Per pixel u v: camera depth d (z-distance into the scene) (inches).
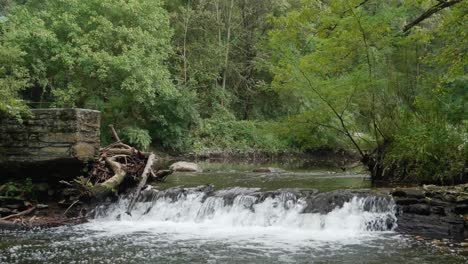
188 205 438.3
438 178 443.8
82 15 861.8
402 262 273.1
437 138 447.5
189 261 283.3
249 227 394.6
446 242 322.7
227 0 1311.5
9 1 1148.5
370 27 494.0
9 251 310.7
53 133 428.8
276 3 1228.5
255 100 1346.0
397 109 508.4
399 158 488.1
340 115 548.7
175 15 1177.4
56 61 813.9
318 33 550.3
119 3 852.6
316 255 293.9
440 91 482.6
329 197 393.7
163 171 552.1
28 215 415.2
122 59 806.5
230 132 1175.6
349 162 964.6
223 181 555.8
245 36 1322.6
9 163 433.4
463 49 476.4
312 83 522.0
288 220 394.3
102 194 444.1
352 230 370.3
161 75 883.4
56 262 283.3
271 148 1129.4
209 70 1239.5
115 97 903.1
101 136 902.4
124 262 282.5
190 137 1088.2
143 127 1009.5
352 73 501.0
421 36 502.6
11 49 647.8
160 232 375.9
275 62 878.4
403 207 370.9
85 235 363.6
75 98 821.2
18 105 423.5
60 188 448.8
